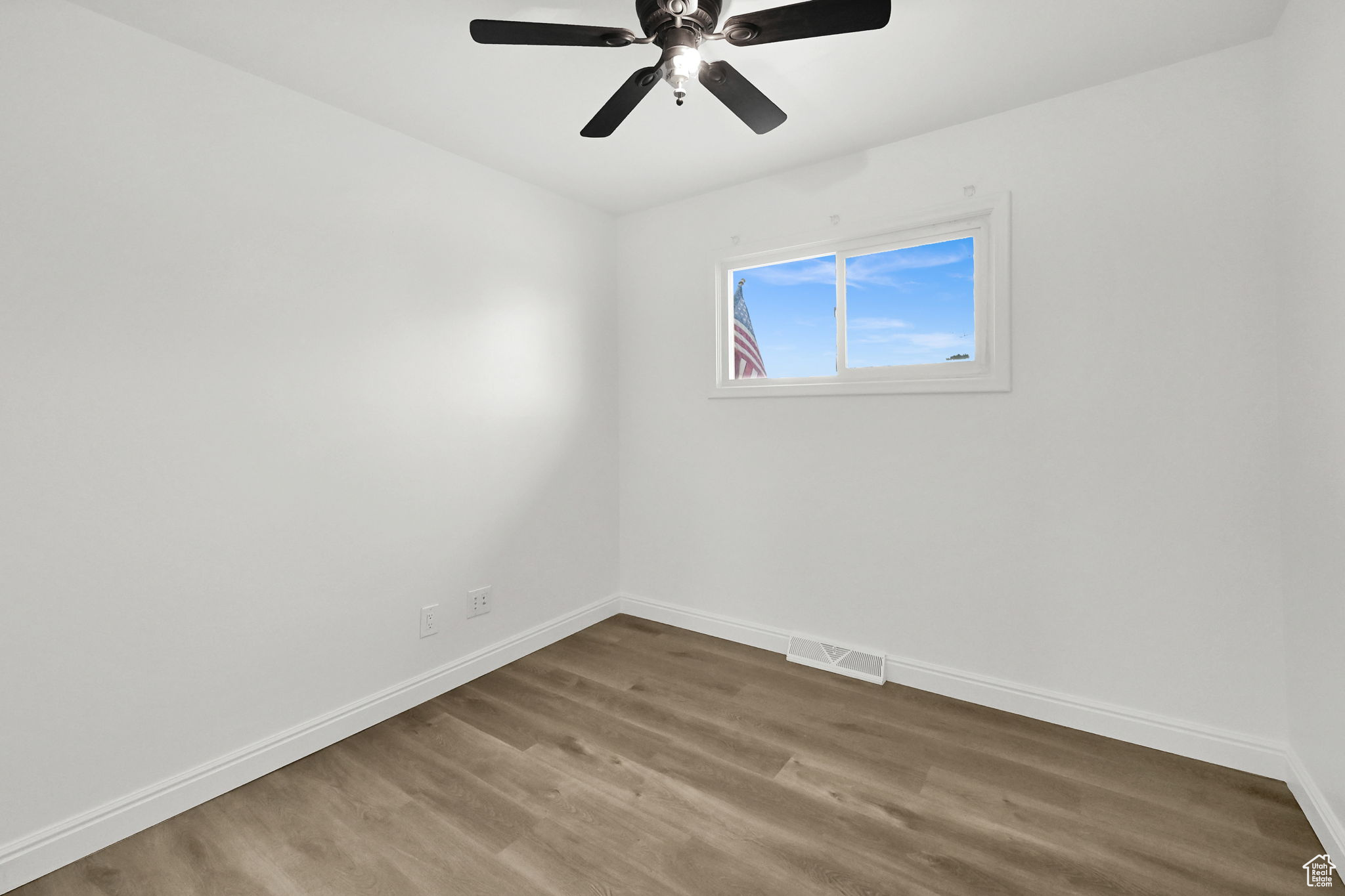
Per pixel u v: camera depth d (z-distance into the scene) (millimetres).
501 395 2742
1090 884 1464
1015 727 2189
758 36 1397
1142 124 1996
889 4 1259
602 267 3279
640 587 3395
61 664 1573
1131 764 1950
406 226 2350
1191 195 1935
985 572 2348
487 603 2699
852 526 2658
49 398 1546
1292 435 1726
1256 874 1481
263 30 1688
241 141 1891
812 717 2281
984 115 2256
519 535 2846
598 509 3301
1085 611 2156
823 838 1638
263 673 1970
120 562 1666
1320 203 1533
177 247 1758
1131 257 2031
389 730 2219
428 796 1837
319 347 2092
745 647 2955
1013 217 2229
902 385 2488
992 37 1782
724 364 3061
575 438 3133
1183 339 1962
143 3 1569
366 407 2234
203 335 1814
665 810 1761
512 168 2686
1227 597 1923
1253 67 1833
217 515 1854
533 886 1482
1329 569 1522
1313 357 1586
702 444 3104
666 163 2650
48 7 1535
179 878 1521
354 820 1731
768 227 2814
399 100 2088
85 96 1590
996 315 2262
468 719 2291
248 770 1913
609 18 1654
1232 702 1925
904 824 1688
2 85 1470
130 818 1672
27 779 1524
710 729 2205
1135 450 2051
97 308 1616
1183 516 1982
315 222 2076
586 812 1757
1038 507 2229
